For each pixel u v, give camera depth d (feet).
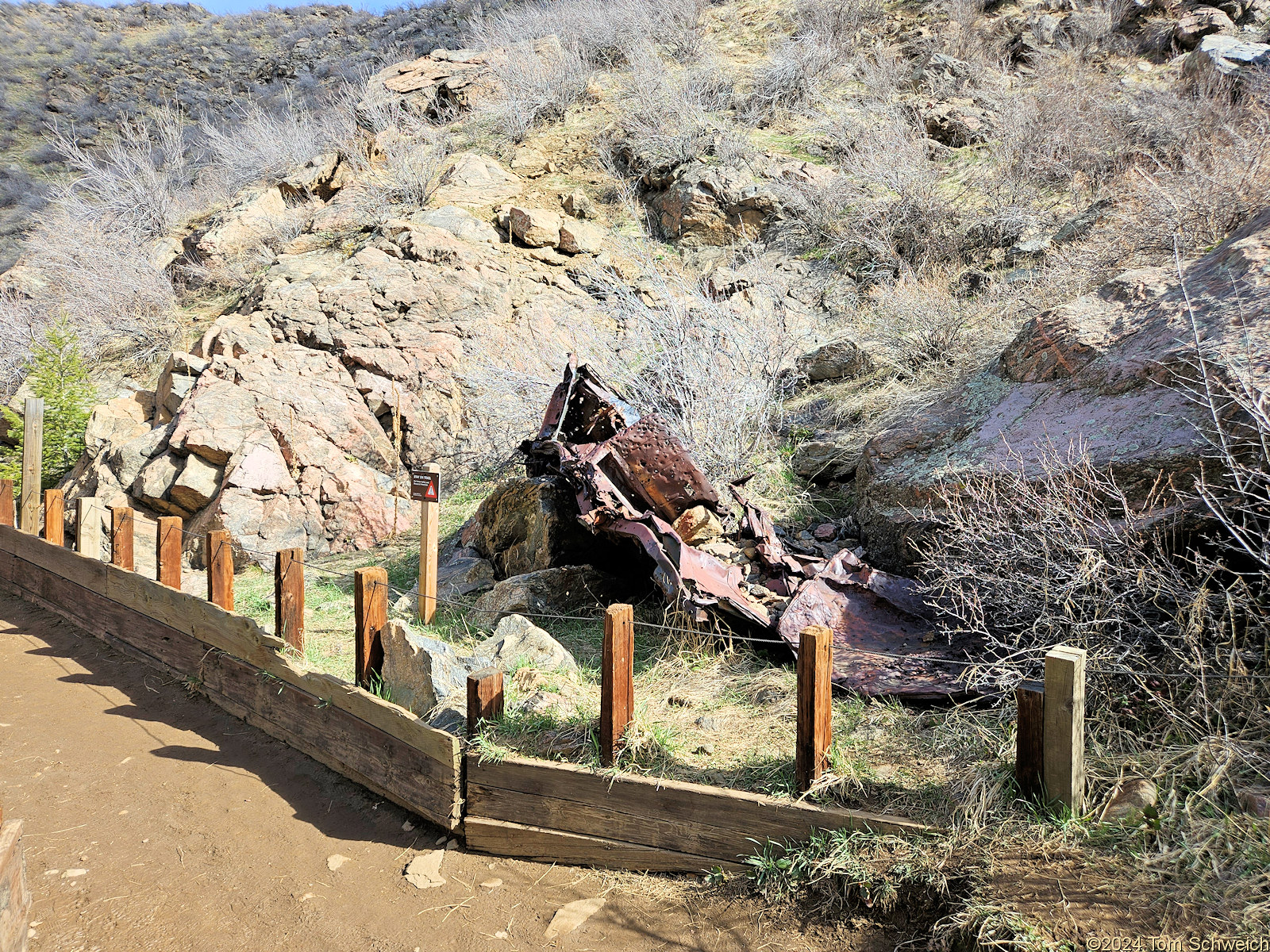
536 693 13.84
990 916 8.38
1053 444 15.07
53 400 32.58
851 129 44.73
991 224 34.73
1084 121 38.75
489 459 30.12
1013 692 12.11
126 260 44.70
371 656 14.21
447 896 11.11
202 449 26.45
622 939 9.97
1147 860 8.70
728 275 36.09
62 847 12.55
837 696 13.80
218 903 11.27
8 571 24.98
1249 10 46.50
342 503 27.12
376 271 34.96
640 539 16.99
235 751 15.28
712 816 10.62
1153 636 11.94
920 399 23.07
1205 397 12.98
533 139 51.44
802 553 19.36
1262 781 9.50
